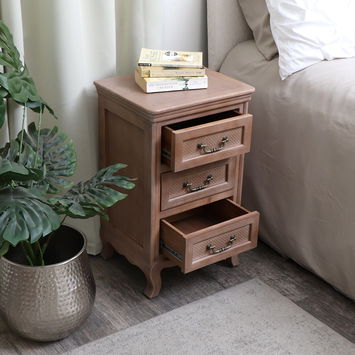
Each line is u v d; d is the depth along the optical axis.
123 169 1.98
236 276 2.13
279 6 2.08
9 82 1.57
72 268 1.72
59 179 1.76
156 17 2.10
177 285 2.08
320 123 1.95
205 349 1.79
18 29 1.82
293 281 2.12
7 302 1.73
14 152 1.69
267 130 2.12
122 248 2.09
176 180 1.89
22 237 1.46
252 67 2.21
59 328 1.75
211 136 1.84
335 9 2.10
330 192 1.95
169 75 1.87
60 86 1.94
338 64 2.07
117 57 2.16
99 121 2.02
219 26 2.29
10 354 1.76
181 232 1.86
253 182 2.23
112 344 1.80
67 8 1.84
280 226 2.16
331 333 1.87
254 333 1.86
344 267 1.97
